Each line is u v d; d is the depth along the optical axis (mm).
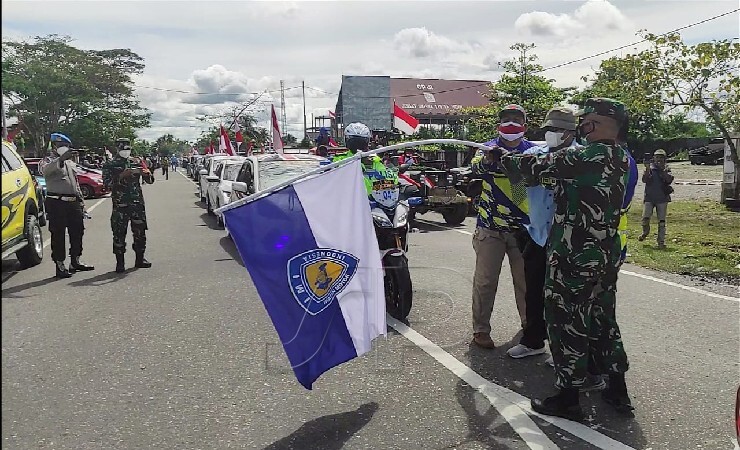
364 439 3629
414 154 16000
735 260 8602
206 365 4867
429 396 4211
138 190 8742
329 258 3953
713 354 4910
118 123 54000
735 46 12859
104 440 3662
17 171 9070
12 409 4098
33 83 46469
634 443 3525
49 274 8656
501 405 4055
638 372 4566
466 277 7898
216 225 14125
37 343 5461
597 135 3627
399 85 53312
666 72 13695
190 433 3740
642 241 10570
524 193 4691
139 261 8961
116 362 4961
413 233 12359
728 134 14633
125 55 62625
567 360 3740
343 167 4078
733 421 3775
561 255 3682
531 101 21203
